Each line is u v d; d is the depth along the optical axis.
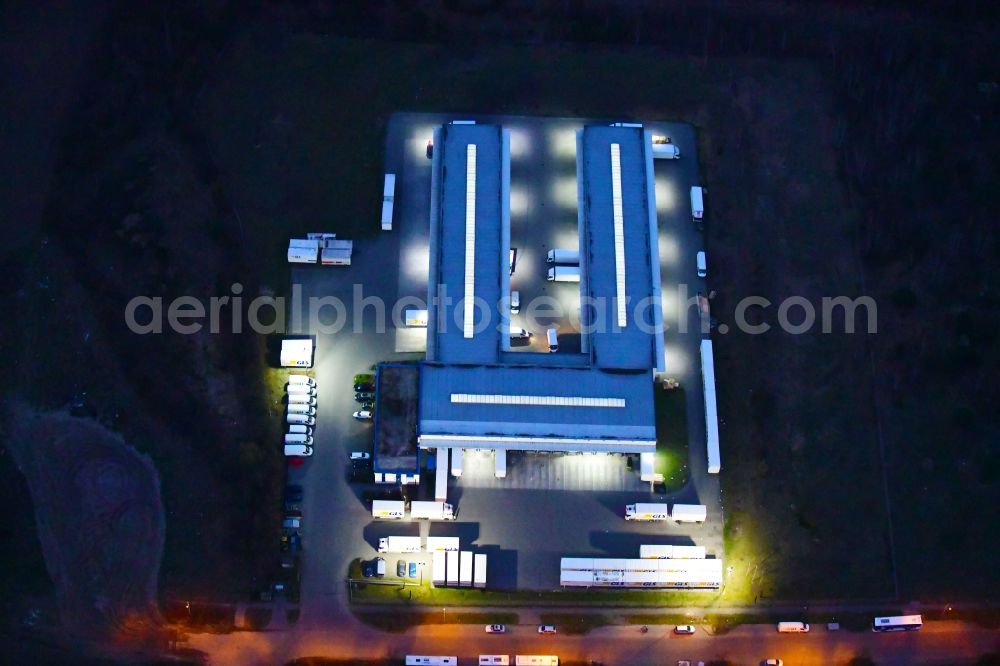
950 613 194.88
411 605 193.00
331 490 199.88
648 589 194.75
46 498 194.75
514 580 195.12
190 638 189.00
